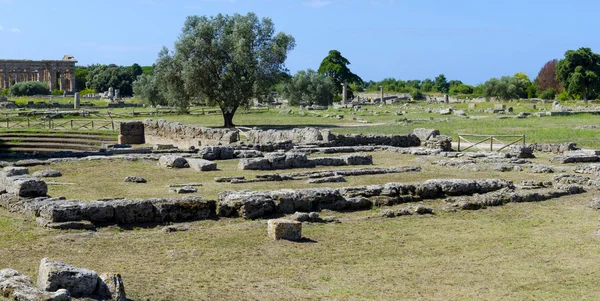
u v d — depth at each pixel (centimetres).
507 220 2088
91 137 5566
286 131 4406
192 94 6675
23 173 2309
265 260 1554
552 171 3067
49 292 1035
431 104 12369
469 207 2231
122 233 1738
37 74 17375
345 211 2122
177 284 1320
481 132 5681
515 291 1377
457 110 9150
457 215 2144
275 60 6725
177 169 2916
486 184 2442
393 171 2938
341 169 2961
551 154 3984
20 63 15725
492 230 1950
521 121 7069
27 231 1695
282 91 12375
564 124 6494
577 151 3838
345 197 2173
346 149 3872
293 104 12206
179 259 1524
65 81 17400
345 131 5969
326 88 12231
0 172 2277
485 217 2125
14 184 2030
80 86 19825
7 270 1139
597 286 1417
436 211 2177
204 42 6556
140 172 2812
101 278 1157
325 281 1410
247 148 3756
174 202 1892
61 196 2052
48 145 5197
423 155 3712
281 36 6812
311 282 1398
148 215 1848
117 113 8531
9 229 1709
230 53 6625
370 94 16675
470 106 10688
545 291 1380
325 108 10888
